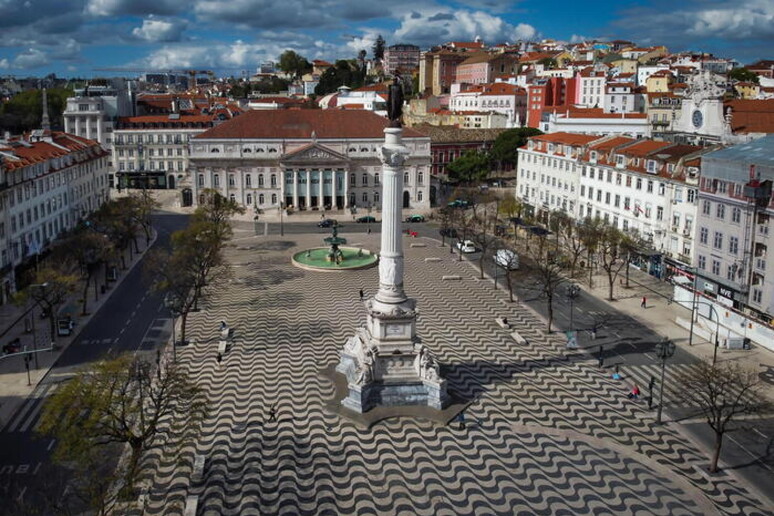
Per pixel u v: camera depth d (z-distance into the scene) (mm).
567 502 46406
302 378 66562
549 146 147625
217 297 97062
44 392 65062
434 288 102688
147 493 47281
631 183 116562
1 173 95438
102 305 93312
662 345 59531
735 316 82438
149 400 59875
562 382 66625
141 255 124500
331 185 175125
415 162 177750
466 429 56094
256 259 122562
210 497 46781
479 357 73000
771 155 82625
